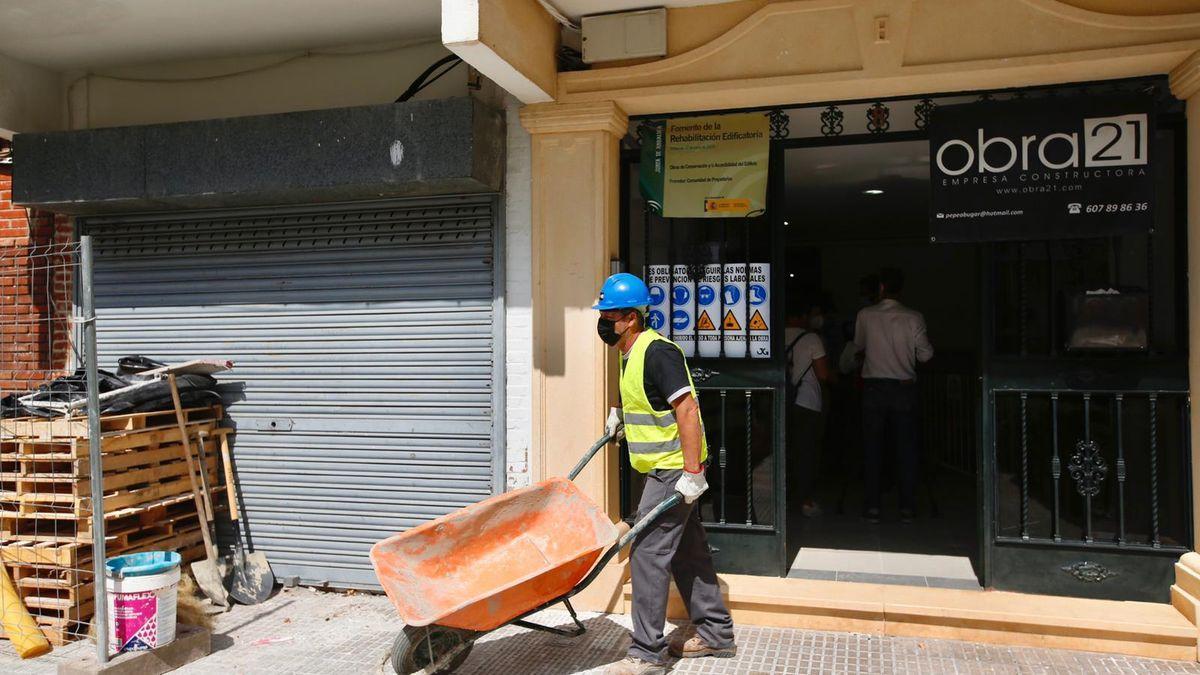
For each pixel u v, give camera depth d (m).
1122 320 4.44
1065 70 4.34
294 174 5.08
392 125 4.92
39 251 6.00
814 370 6.59
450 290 5.29
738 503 5.06
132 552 4.93
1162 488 4.45
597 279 4.90
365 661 4.29
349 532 5.45
